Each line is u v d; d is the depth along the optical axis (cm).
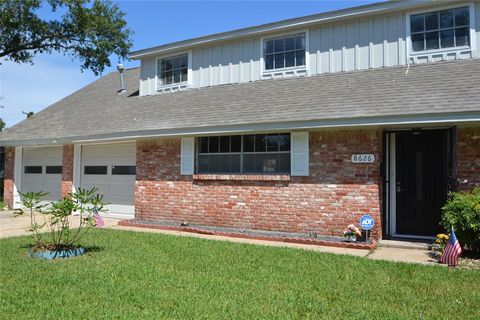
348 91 1022
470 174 857
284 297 519
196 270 651
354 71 1138
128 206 1349
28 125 1702
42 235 973
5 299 508
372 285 574
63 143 1468
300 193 998
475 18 1019
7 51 2166
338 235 947
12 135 1639
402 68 1065
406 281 595
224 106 1170
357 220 928
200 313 462
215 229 1073
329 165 966
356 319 448
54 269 651
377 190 912
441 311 475
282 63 1262
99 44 2233
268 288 558
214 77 1377
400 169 982
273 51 1280
